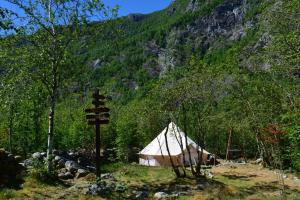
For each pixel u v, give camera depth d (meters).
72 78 23.86
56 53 22.56
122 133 53.09
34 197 17.02
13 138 41.56
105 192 18.61
